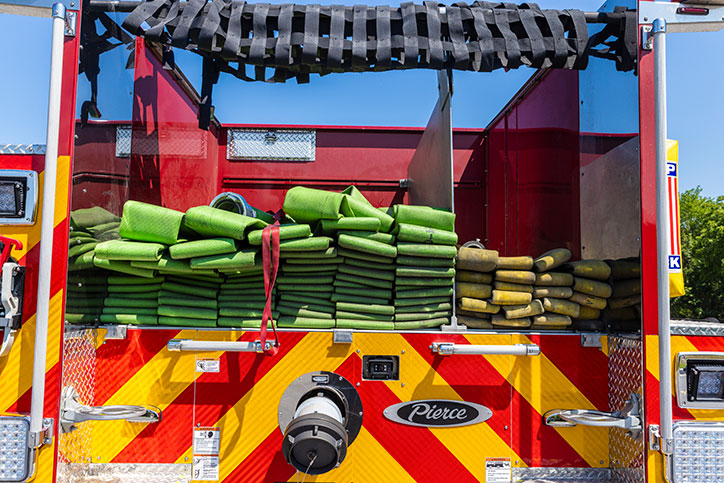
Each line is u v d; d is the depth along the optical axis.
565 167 2.61
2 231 1.79
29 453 1.69
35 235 1.80
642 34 1.92
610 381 2.05
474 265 2.11
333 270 2.12
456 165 3.59
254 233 1.98
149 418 1.94
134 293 2.09
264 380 1.99
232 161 3.47
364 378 2.00
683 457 1.83
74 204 1.80
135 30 1.97
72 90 1.80
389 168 3.51
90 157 1.94
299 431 1.66
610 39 2.15
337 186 3.49
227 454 1.97
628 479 1.91
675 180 2.30
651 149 1.89
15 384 1.75
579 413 1.94
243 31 2.12
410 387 2.00
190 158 3.16
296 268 2.09
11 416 1.72
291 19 2.05
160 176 2.75
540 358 2.05
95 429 1.97
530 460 2.02
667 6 1.93
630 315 1.94
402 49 2.04
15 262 1.78
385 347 2.01
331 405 1.86
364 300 2.10
